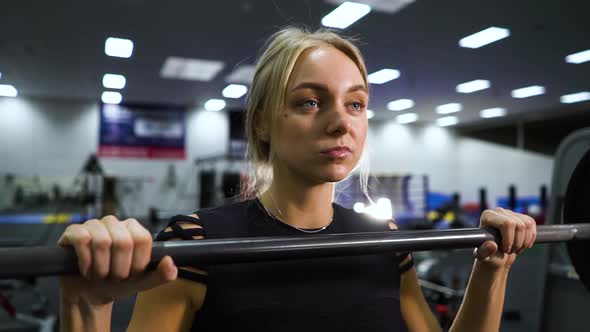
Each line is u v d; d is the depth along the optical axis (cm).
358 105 72
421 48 701
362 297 73
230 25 607
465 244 70
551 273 208
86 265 45
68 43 684
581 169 89
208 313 66
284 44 74
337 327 69
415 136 1521
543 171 1348
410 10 549
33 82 962
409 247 65
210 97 1109
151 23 598
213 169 1145
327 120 67
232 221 73
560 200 197
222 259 53
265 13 563
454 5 532
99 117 1180
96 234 45
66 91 1056
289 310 67
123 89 1026
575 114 1273
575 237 83
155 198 1208
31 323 329
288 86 70
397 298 78
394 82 937
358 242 61
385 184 995
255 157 81
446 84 952
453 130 1566
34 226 1005
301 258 58
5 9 546
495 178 1486
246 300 66
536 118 1372
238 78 912
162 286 66
